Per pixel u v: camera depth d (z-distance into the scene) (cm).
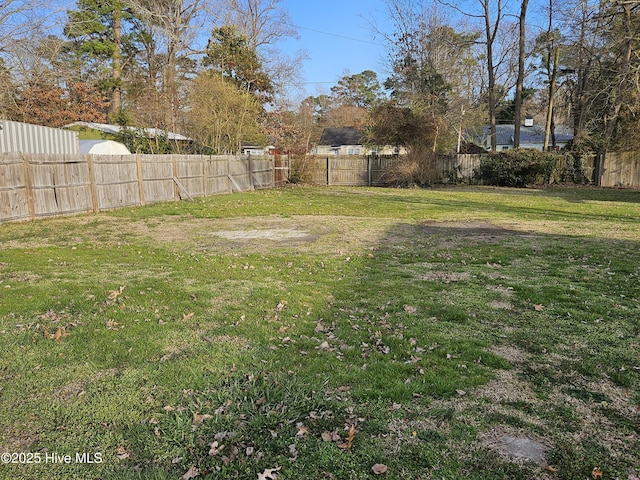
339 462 216
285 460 218
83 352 333
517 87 2514
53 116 2167
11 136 1205
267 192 1864
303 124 3394
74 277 546
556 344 361
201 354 334
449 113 2808
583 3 1930
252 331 380
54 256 664
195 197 1581
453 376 304
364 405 267
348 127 4269
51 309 424
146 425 245
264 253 711
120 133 1980
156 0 2483
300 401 269
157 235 873
